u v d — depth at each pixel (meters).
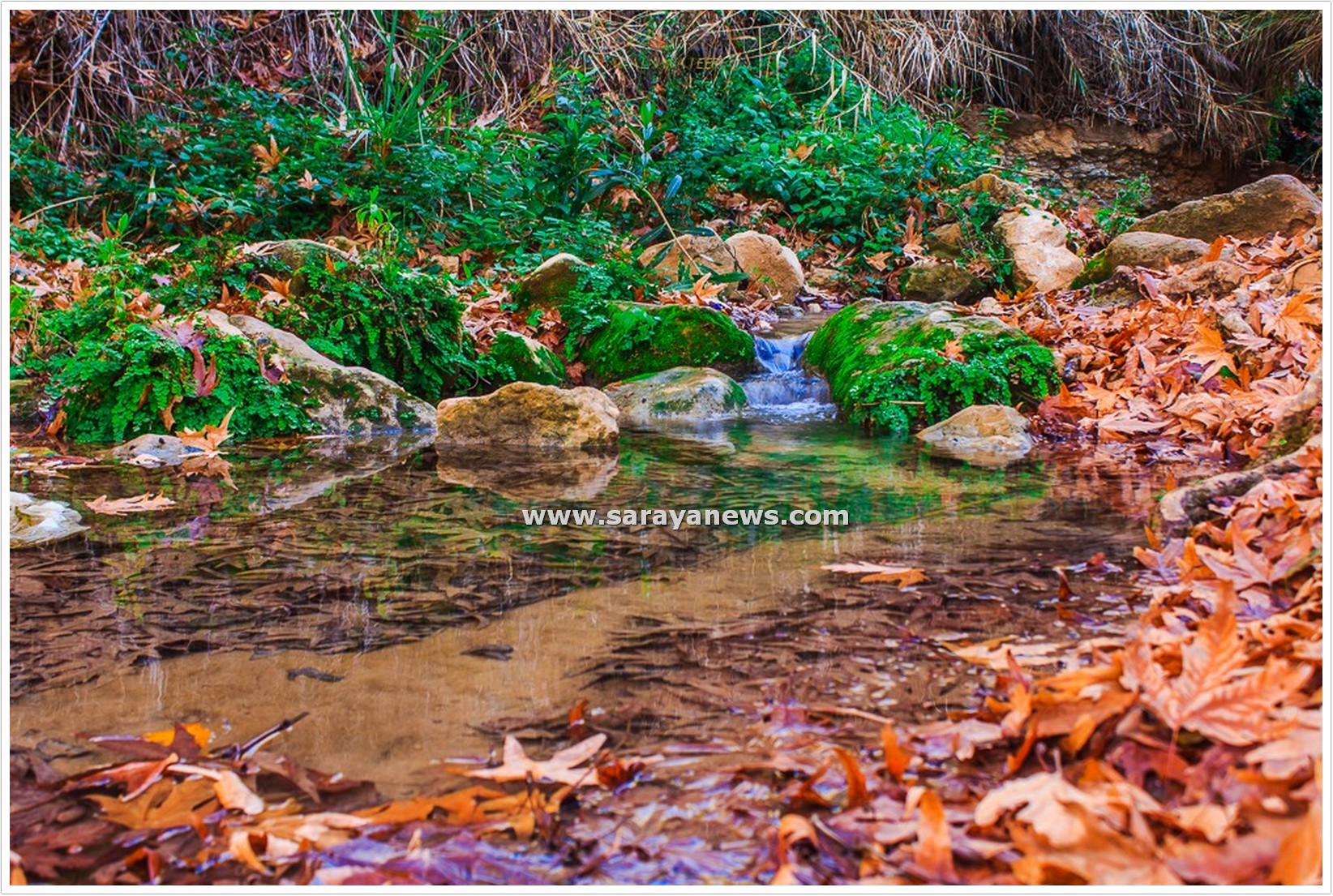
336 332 5.34
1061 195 11.47
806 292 8.17
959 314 5.83
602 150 9.09
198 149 7.98
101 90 9.05
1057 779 1.40
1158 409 4.32
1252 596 2.03
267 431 4.75
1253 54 13.62
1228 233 6.58
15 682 1.96
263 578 2.59
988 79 12.69
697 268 7.53
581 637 2.13
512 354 5.79
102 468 4.01
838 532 2.92
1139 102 13.25
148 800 1.53
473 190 8.41
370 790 1.54
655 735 1.68
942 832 1.31
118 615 2.33
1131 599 2.22
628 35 11.28
